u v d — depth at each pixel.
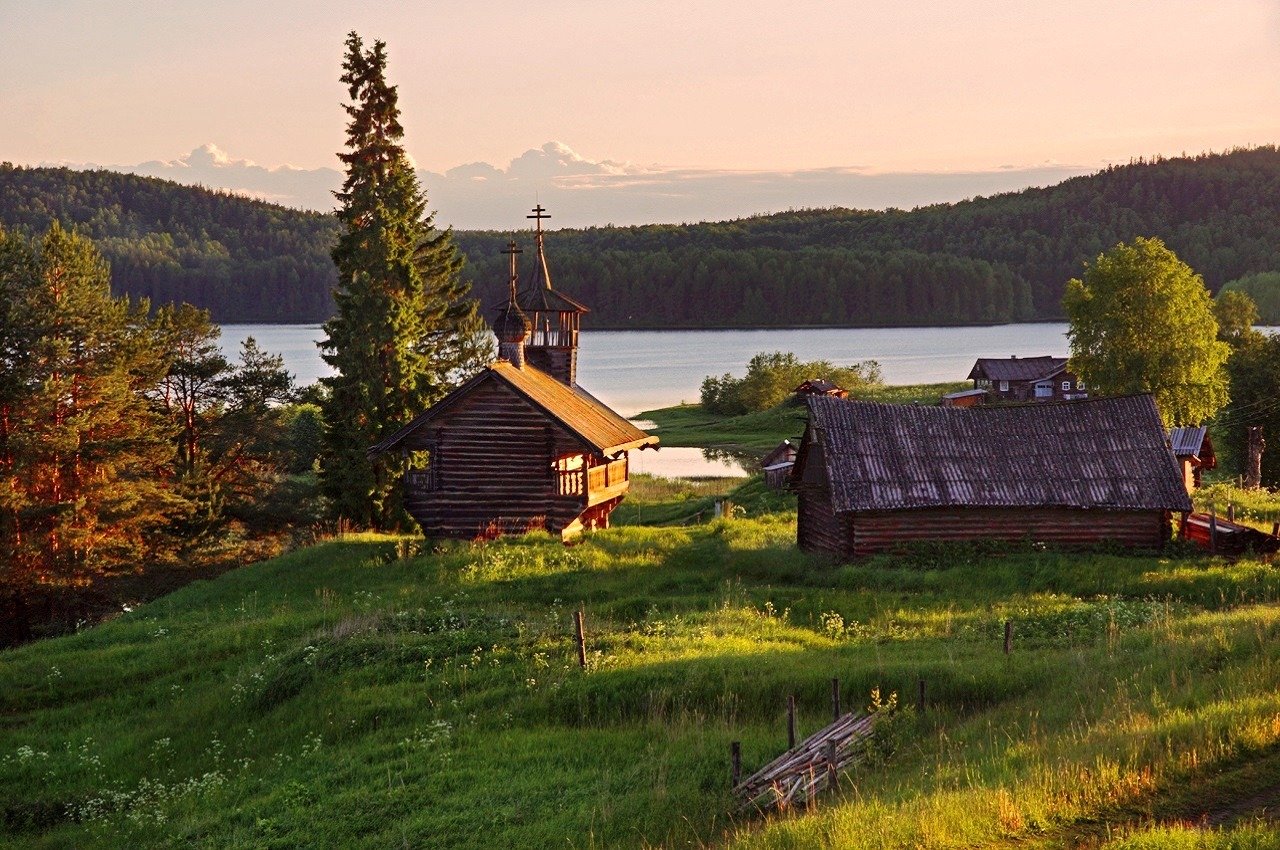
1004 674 23.38
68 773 25.25
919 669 23.66
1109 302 84.88
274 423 66.81
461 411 46.50
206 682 29.84
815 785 17.98
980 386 137.25
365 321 55.16
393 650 28.11
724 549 41.12
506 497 46.28
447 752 21.78
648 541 42.88
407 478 46.75
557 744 21.69
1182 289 83.38
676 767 19.84
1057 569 36.00
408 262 57.16
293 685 27.27
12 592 52.41
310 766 22.77
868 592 34.56
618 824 17.72
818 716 22.41
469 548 41.41
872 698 22.22
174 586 58.16
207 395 66.12
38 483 53.34
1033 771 16.53
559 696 23.84
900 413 41.41
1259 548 37.94
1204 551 38.38
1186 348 82.44
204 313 66.44
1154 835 13.78
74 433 52.75
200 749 25.61
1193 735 17.39
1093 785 15.98
